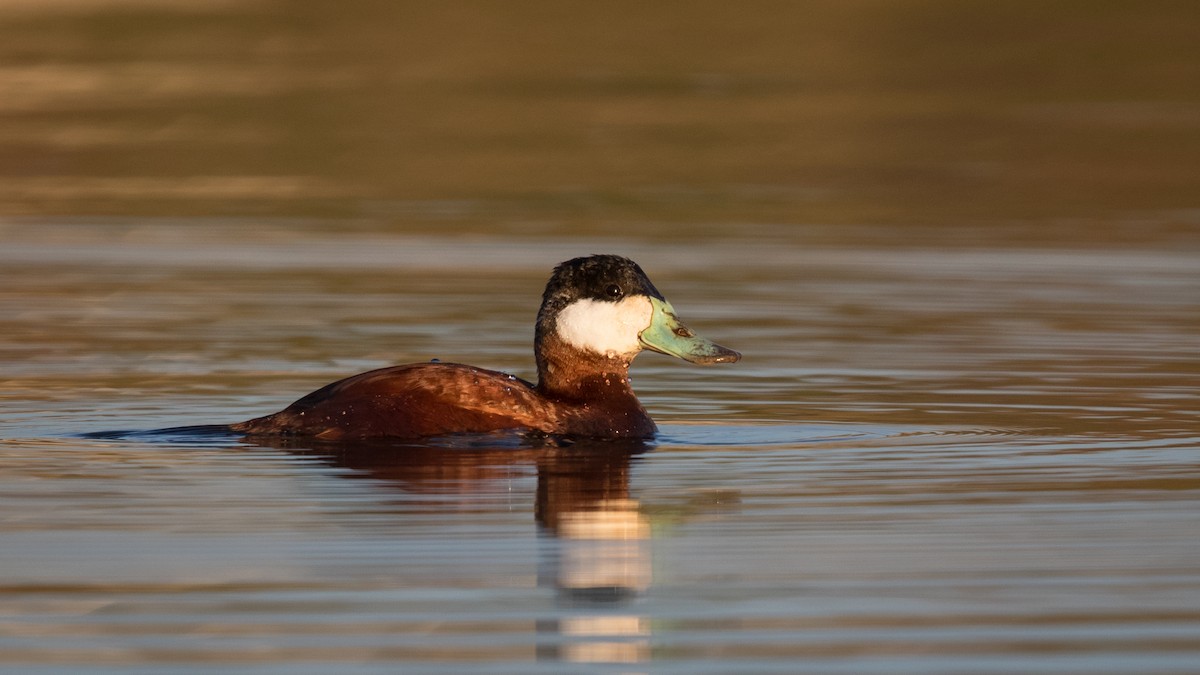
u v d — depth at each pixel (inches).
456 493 393.4
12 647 282.8
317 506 378.0
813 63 1759.4
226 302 756.0
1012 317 715.4
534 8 2009.1
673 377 581.3
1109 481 409.1
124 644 284.5
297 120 1476.4
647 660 279.4
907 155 1343.5
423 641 287.1
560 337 473.1
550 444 449.1
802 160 1323.8
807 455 443.8
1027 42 1846.7
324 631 291.9
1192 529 360.2
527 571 329.4
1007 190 1207.6
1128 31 1892.2
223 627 293.6
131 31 1867.6
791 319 714.8
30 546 343.0
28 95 1555.1
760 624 297.7
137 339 653.9
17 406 509.4
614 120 1489.9
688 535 357.7
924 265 893.8
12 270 858.1
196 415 497.0
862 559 339.3
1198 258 920.3
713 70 1724.9
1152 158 1331.2
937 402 526.6
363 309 736.3
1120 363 599.8
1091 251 950.4
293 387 550.0
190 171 1267.2
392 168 1286.9
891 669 275.7
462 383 453.7
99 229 1025.5
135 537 350.9
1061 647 285.6
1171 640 288.5
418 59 1768.0
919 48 1825.8
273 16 1964.8
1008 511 378.3
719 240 998.4
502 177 1254.9
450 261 906.1
